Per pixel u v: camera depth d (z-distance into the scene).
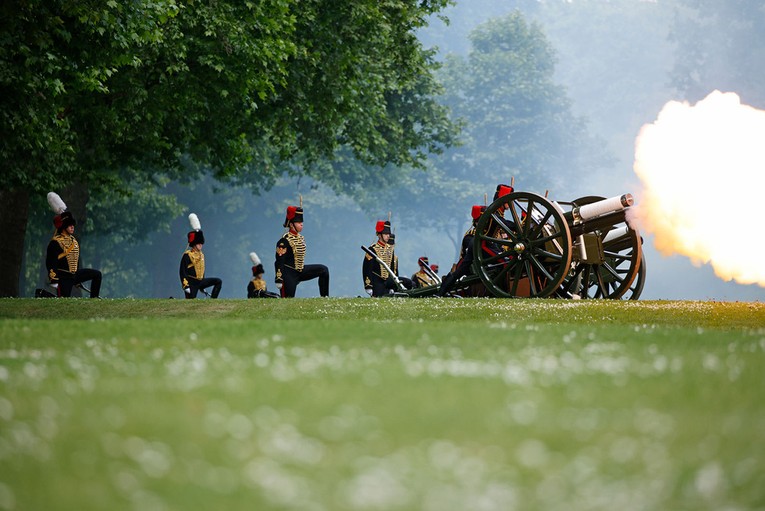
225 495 16.97
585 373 29.81
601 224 79.50
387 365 31.44
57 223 95.75
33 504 16.59
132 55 93.88
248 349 36.44
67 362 32.53
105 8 84.12
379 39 131.50
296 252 94.00
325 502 16.58
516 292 79.56
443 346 37.28
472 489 17.16
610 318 67.00
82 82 89.50
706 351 36.78
